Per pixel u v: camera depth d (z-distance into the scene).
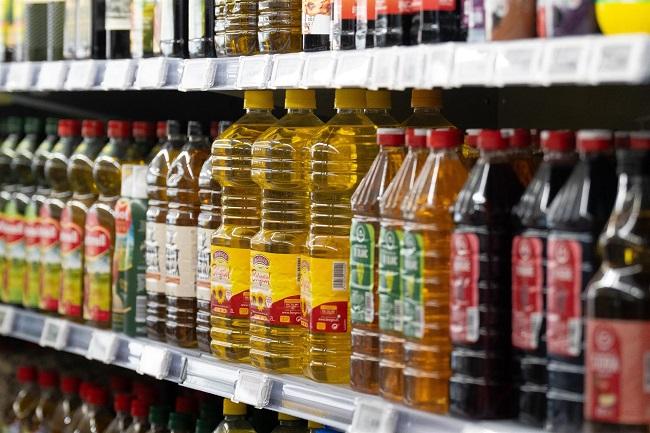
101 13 3.63
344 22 2.65
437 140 2.46
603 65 1.99
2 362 4.52
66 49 3.73
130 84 3.28
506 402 2.35
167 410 3.48
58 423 3.98
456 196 2.46
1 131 4.65
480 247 2.33
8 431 4.14
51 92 4.55
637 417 2.05
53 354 4.59
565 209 2.16
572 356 2.16
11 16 3.95
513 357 2.32
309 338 2.81
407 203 2.48
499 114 3.24
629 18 2.02
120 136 3.74
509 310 2.36
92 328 3.63
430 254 2.46
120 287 3.54
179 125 3.49
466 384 2.35
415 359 2.46
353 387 2.68
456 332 2.37
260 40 3.00
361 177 2.85
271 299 2.92
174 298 3.31
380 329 2.58
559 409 2.17
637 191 2.06
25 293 4.09
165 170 3.43
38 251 4.04
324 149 2.83
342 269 2.78
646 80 1.94
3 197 4.24
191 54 3.20
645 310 2.04
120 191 3.69
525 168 2.40
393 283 2.54
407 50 2.38
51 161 3.98
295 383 2.79
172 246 3.32
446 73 2.28
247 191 3.15
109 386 4.23
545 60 2.09
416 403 2.46
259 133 3.18
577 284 2.15
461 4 2.40
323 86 2.60
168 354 3.22
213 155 3.14
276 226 2.97
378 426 2.48
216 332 3.12
